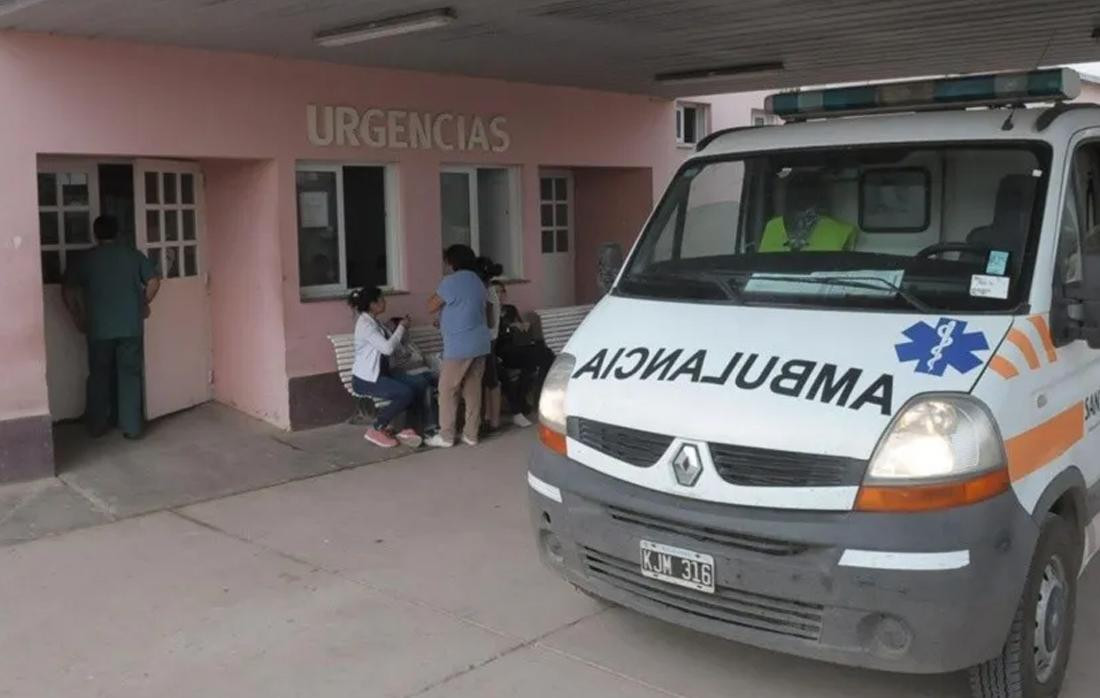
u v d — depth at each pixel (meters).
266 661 4.57
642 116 11.40
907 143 4.49
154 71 7.44
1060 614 3.98
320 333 8.57
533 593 5.29
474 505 6.82
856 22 7.54
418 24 6.73
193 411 8.68
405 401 8.20
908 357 3.70
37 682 4.40
